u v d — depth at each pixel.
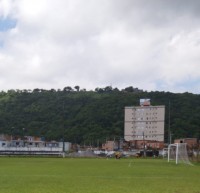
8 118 174.88
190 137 154.50
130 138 155.38
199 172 41.25
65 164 57.81
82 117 176.88
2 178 30.66
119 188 24.14
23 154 117.75
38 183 26.88
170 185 26.25
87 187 24.61
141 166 53.72
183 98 182.25
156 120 152.00
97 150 135.50
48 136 165.75
